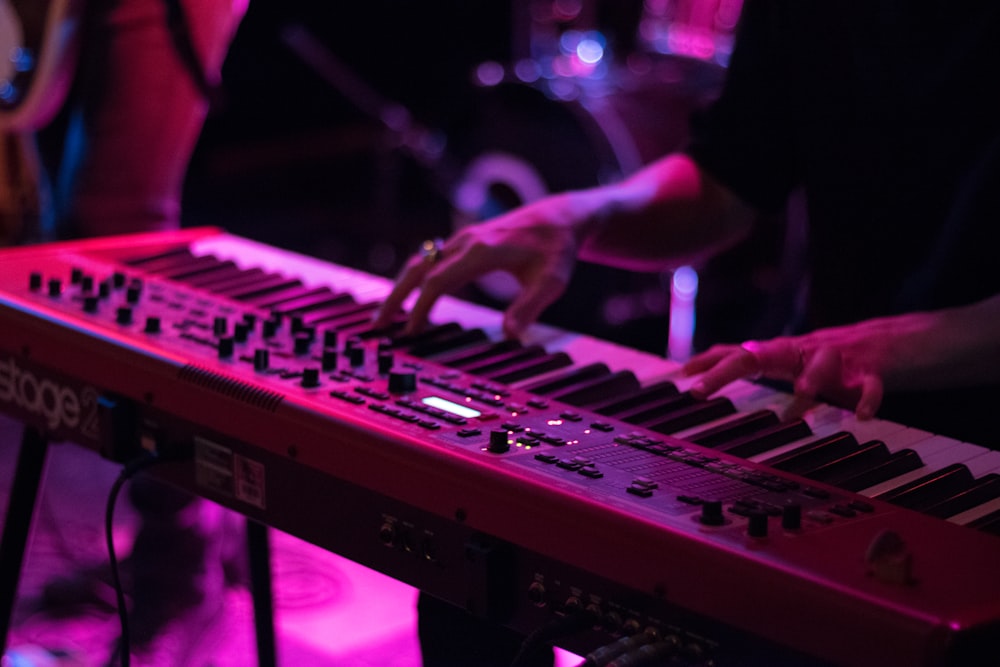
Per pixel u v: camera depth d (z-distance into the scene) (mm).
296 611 2264
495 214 4941
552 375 1328
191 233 1854
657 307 4539
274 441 1182
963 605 806
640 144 4406
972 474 1094
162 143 2230
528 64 4930
